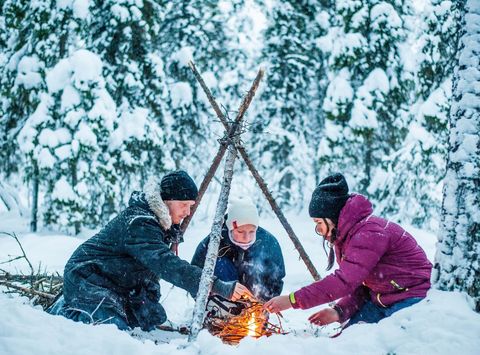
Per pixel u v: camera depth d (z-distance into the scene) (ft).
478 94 9.87
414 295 10.43
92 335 8.77
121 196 43.06
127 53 42.06
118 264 11.74
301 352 8.34
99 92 38.01
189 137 50.39
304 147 53.72
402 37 45.19
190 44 51.24
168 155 43.73
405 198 42.09
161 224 11.80
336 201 10.73
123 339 8.66
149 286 12.51
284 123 54.49
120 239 11.57
